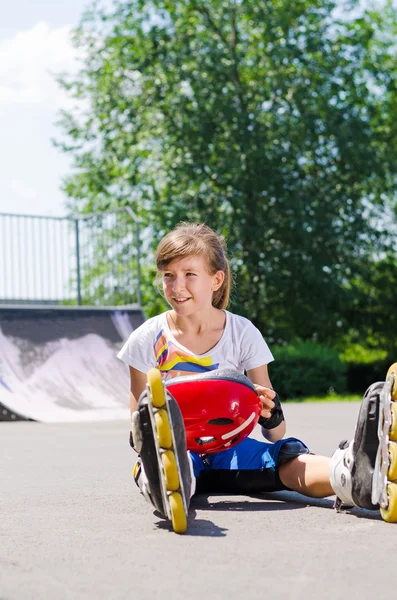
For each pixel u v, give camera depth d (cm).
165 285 344
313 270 2042
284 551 258
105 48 2322
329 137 2150
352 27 2305
